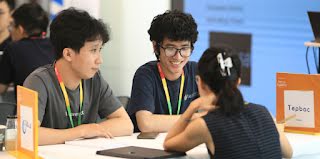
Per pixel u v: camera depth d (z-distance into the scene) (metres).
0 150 2.84
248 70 6.18
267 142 2.52
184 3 6.29
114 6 6.07
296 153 2.99
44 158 2.59
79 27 2.97
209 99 2.55
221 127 2.44
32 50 4.87
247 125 2.49
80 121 3.25
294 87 3.35
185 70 3.55
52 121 3.15
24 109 2.67
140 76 3.46
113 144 2.90
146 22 6.26
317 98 3.28
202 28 6.30
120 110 3.37
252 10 6.13
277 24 6.04
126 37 6.19
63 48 3.04
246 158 2.44
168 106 3.50
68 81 3.14
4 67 4.97
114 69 6.19
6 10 5.73
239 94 2.50
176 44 3.27
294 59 6.00
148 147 2.84
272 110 6.11
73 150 2.77
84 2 5.71
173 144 2.60
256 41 6.14
